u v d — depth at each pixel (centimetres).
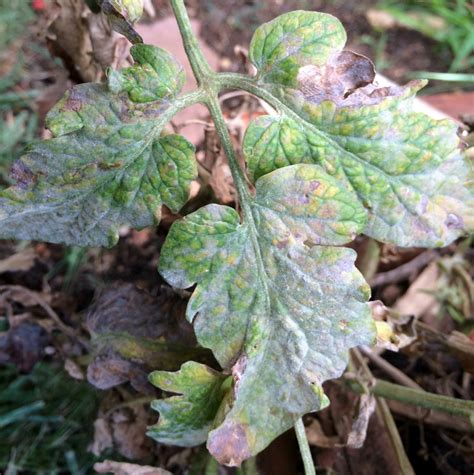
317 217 14
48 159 14
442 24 34
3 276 28
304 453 16
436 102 30
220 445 15
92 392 27
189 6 34
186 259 14
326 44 14
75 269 28
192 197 21
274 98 14
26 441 27
